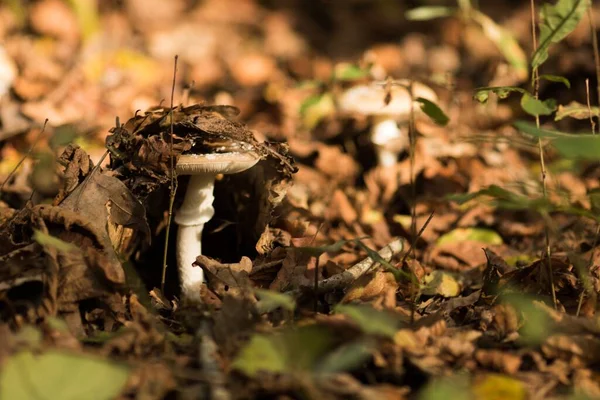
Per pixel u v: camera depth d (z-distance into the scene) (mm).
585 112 3770
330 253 4402
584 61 7109
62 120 6305
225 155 3361
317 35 12289
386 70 9891
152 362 2578
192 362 2631
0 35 7828
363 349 2438
